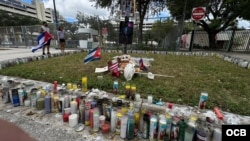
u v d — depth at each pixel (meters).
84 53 8.78
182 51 9.81
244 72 4.19
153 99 2.36
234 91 2.78
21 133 0.72
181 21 10.07
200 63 5.66
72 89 2.56
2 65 4.54
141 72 3.78
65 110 1.99
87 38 12.41
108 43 11.59
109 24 11.54
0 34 15.02
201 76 3.76
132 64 3.65
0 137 0.62
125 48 5.50
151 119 1.57
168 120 1.55
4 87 2.51
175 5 13.23
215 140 1.48
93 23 12.09
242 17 11.99
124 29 5.33
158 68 4.65
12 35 14.58
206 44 13.74
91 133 1.72
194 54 8.56
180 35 10.02
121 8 5.17
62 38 8.32
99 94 2.36
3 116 2.03
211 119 1.71
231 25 13.93
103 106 1.90
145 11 12.85
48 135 1.67
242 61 5.23
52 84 3.05
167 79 3.46
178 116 1.68
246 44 9.99
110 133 1.72
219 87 2.98
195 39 13.84
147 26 11.63
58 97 2.15
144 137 1.64
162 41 11.42
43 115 2.07
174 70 4.41
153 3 13.44
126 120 1.61
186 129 1.48
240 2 11.09
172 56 7.77
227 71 4.31
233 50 10.42
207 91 2.75
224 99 2.41
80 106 1.90
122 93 2.60
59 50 10.51
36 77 3.48
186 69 4.56
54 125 1.85
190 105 2.23
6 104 2.38
